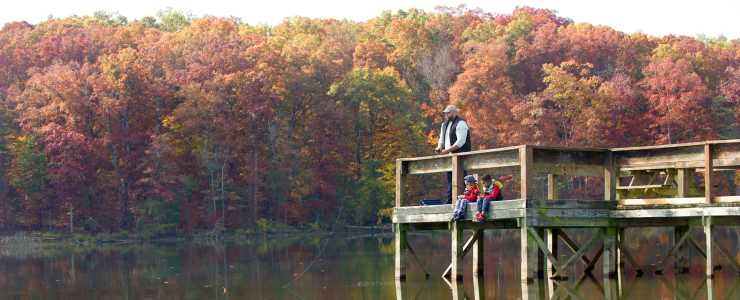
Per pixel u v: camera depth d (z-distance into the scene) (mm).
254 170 63594
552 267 18656
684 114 68812
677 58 80312
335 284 19781
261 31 95750
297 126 68125
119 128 61375
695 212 16141
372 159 66938
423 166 18578
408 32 88125
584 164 16859
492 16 100812
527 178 16234
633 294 16000
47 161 59688
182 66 68438
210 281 22078
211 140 62688
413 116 69750
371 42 84812
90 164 59625
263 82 65312
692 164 16141
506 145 67750
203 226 60812
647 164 16578
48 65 71688
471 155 17359
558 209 16594
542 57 81000
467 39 90500
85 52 74125
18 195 60938
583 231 39188
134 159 61562
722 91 74250
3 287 22641
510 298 15914
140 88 62500
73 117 60094
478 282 18734
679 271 19125
